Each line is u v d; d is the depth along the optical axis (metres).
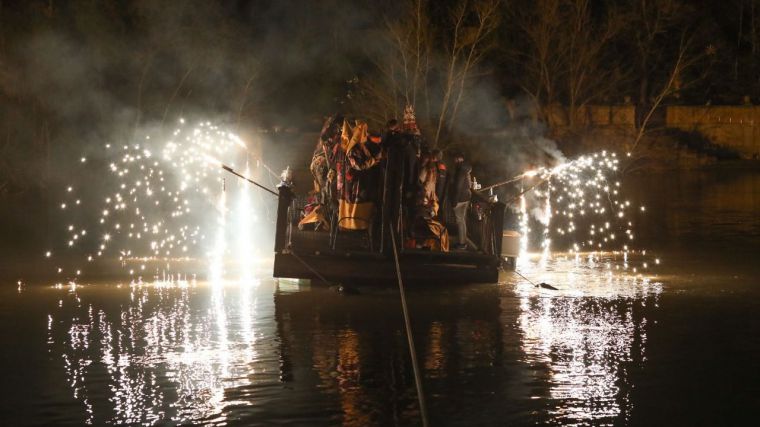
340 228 15.20
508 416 8.88
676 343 11.62
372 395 9.52
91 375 10.26
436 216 15.71
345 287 15.18
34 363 10.76
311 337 11.98
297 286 15.83
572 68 52.47
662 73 63.19
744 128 61.31
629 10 58.88
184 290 15.49
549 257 20.20
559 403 9.25
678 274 17.33
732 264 18.67
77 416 8.91
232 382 9.98
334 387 9.79
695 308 13.82
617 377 10.12
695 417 8.87
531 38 53.38
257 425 8.65
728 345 11.51
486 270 15.51
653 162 54.78
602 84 57.53
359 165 14.92
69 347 11.49
